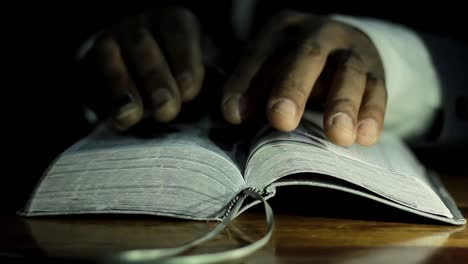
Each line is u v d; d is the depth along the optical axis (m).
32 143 0.69
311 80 0.49
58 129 0.75
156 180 0.46
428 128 0.65
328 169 0.44
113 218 0.47
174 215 0.46
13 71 0.89
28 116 0.79
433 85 0.63
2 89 0.86
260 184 0.45
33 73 0.89
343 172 0.45
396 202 0.45
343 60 0.51
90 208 0.46
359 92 0.49
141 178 0.46
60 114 0.80
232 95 0.50
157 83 0.52
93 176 0.46
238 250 0.39
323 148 0.46
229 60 0.61
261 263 0.40
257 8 0.91
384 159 0.49
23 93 0.86
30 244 0.42
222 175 0.45
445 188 0.54
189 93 0.53
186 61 0.54
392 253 0.41
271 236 0.44
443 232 0.45
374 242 0.43
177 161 0.46
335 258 0.41
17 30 0.93
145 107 0.52
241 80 0.51
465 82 0.65
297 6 0.89
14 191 0.53
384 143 0.55
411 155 0.56
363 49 0.54
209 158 0.45
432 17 0.84
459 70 0.65
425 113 0.64
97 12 0.93
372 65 0.54
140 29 0.57
